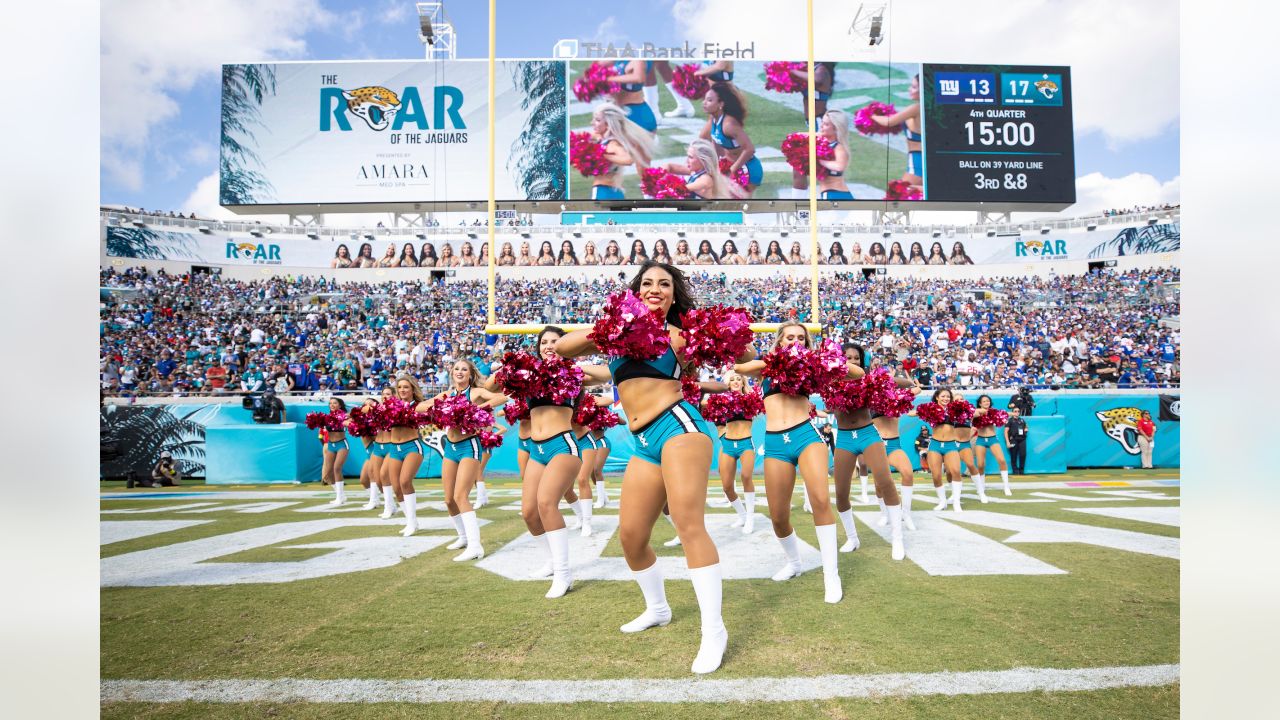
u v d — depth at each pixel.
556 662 2.85
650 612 3.27
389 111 26.38
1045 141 26.36
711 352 2.84
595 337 2.86
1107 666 2.74
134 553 5.60
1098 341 22.80
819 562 4.84
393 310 25.09
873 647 2.97
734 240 28.42
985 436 9.55
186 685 2.68
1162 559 4.88
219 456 13.61
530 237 28.19
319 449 14.41
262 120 26.28
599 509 8.60
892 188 26.14
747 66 26.47
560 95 26.27
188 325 22.67
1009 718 2.30
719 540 5.98
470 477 5.34
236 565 5.02
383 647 3.08
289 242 27.33
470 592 4.10
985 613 3.47
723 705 2.41
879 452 5.01
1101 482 12.19
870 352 22.83
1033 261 28.19
